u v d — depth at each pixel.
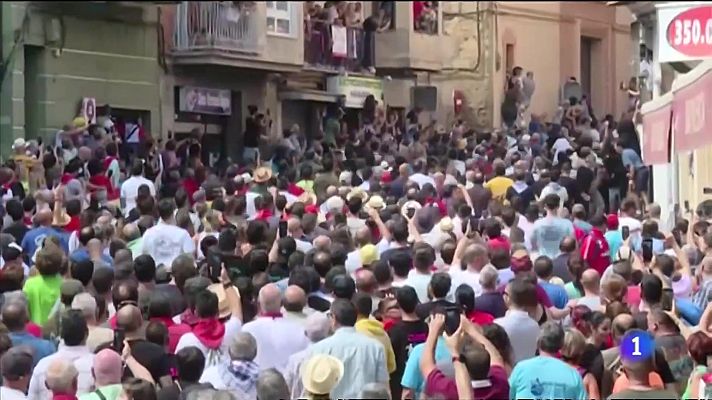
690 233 24.72
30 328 17.03
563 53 73.94
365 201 29.03
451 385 14.15
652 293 17.84
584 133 55.47
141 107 51.94
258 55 55.00
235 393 14.60
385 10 64.50
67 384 13.96
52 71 48.00
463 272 20.19
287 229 23.84
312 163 37.12
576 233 26.25
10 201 25.03
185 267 19.02
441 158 42.56
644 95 44.25
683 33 25.81
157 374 15.27
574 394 14.28
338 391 15.34
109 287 17.83
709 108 20.73
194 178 38.75
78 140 41.56
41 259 18.84
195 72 54.72
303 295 16.66
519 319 16.78
